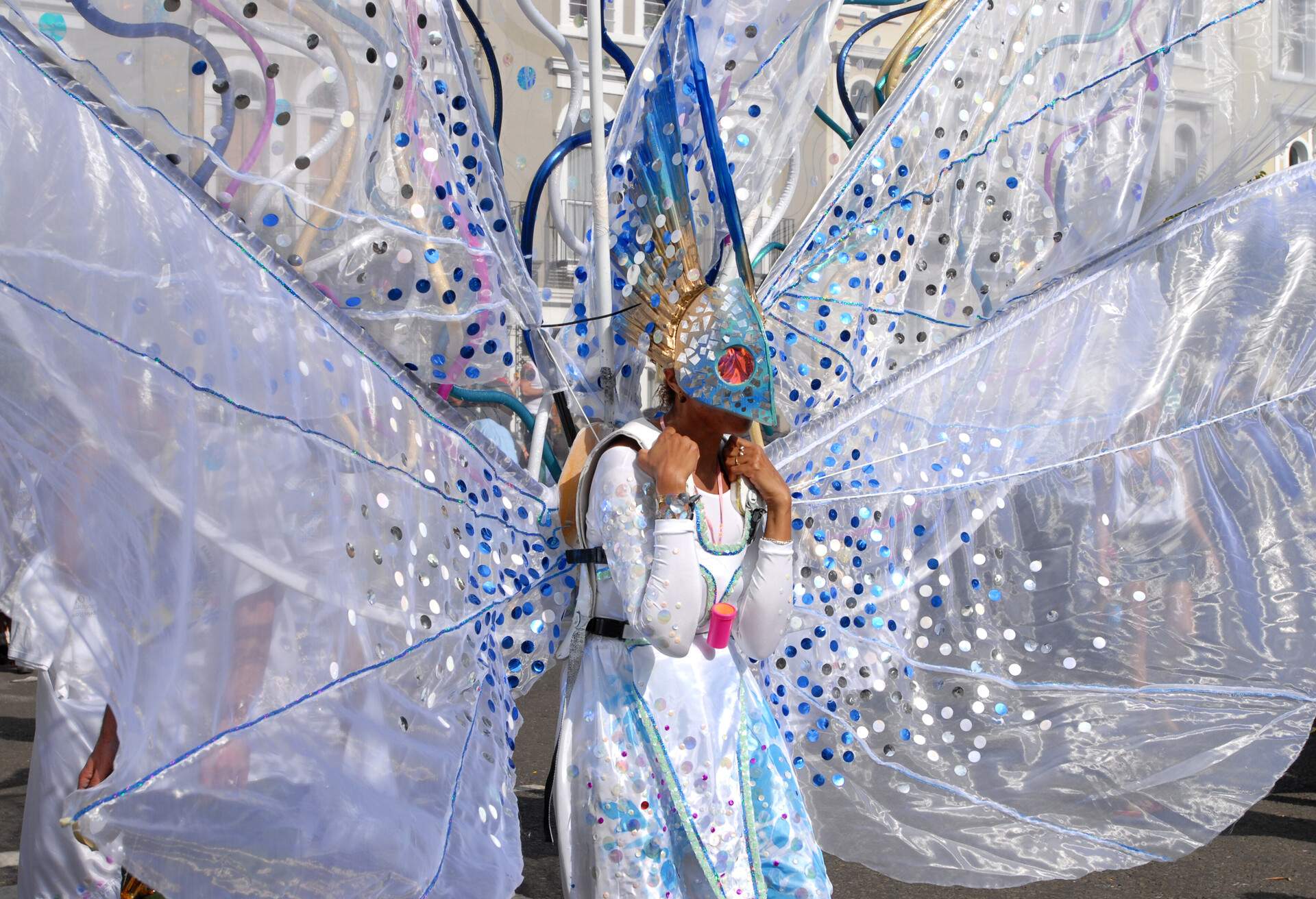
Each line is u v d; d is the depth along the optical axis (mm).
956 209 3293
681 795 2455
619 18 4004
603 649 2584
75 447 2100
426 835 2506
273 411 2320
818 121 4156
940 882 3189
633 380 2920
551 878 4273
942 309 3305
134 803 2070
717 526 2564
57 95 2025
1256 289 3508
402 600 2549
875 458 3150
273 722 2285
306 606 2355
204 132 2283
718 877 2443
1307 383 3510
